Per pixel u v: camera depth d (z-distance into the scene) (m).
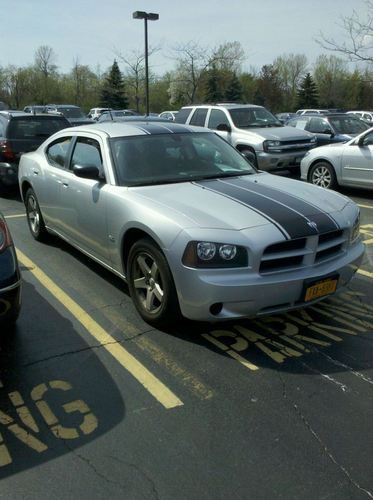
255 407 3.07
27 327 4.14
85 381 3.37
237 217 3.70
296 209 3.88
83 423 2.94
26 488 2.47
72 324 4.18
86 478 2.53
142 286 4.11
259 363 3.57
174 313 3.83
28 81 67.06
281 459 2.64
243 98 61.00
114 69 57.19
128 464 2.62
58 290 4.89
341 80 65.50
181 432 2.85
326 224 3.79
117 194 4.32
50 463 2.63
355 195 10.09
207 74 46.22
